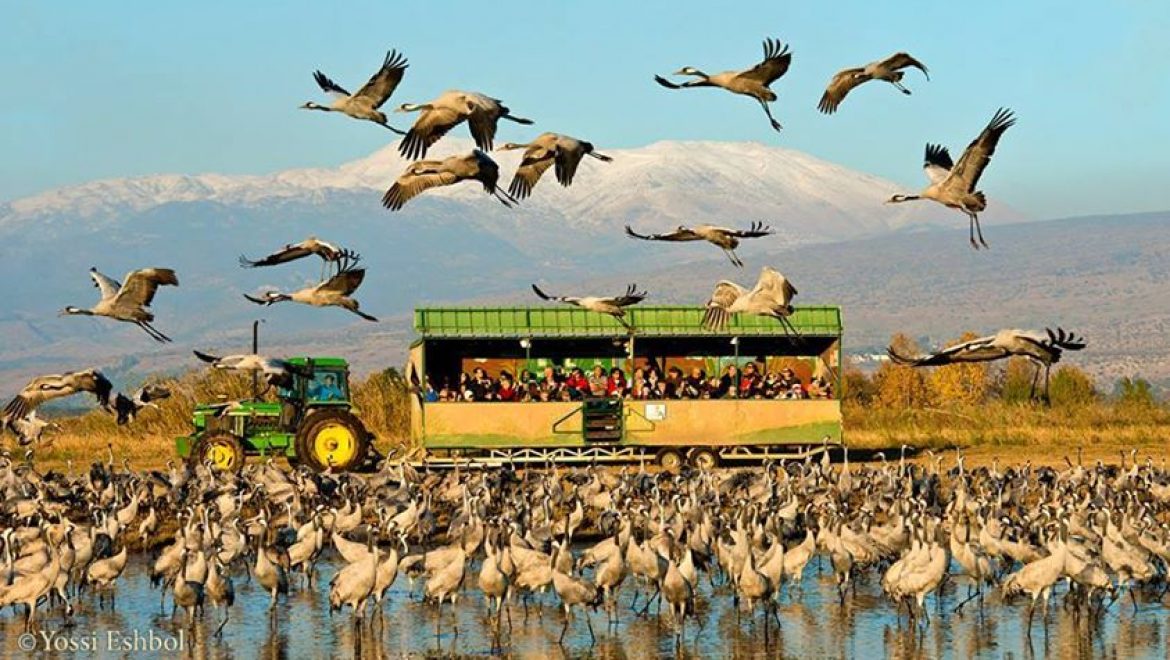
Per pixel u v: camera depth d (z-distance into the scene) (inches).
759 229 1036.5
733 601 1246.9
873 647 1104.8
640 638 1135.0
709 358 2169.0
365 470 2041.1
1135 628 1151.6
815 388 2043.6
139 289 1013.8
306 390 2020.2
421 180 891.4
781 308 1104.2
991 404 2938.0
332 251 997.8
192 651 1111.6
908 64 926.4
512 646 1115.9
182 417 2539.4
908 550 1193.4
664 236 1034.7
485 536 1262.3
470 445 1953.7
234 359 1099.9
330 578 1373.0
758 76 918.4
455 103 870.4
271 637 1150.3
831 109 926.4
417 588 1327.5
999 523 1279.5
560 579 1119.6
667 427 1979.6
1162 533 1301.7
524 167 907.4
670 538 1232.2
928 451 2230.6
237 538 1326.3
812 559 1444.4
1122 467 1782.7
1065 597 1222.9
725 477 1684.3
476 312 1987.0
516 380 2143.2
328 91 880.3
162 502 1657.2
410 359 2123.5
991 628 1156.5
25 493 1606.8
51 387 1080.8
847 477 1648.6
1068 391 3245.6
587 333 1994.3
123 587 1338.6
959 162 926.4
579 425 1972.2
